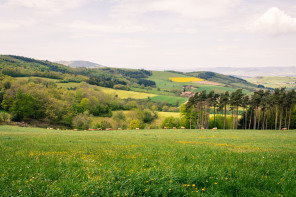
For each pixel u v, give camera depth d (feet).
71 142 75.31
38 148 56.24
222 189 24.40
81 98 402.52
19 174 30.50
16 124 251.80
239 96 257.75
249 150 56.13
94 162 38.06
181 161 38.73
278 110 281.74
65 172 31.32
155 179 25.63
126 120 350.43
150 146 64.85
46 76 604.08
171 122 320.09
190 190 24.40
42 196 23.06
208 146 66.03
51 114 318.86
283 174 29.32
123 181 25.52
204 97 275.18
